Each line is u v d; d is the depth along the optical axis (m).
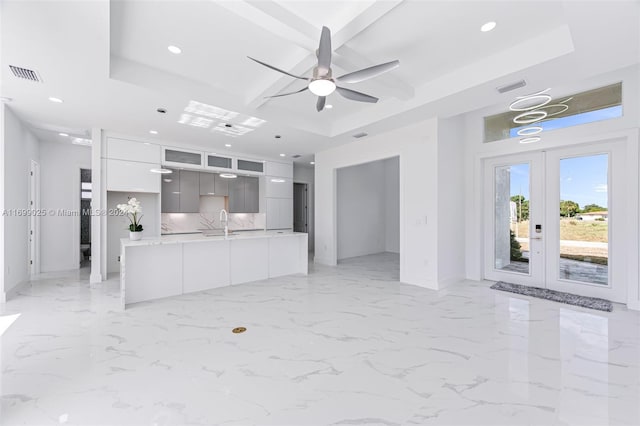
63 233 6.06
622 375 2.13
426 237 4.64
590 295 3.91
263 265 5.27
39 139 5.65
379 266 6.57
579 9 2.08
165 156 5.64
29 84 3.18
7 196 4.01
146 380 2.09
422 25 2.61
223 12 2.39
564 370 2.21
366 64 3.11
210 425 1.66
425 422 1.68
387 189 9.09
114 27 2.57
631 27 2.24
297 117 4.88
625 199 3.61
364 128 4.92
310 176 8.97
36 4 1.92
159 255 4.11
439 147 4.49
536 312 3.43
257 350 2.55
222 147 6.23
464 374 2.17
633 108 3.46
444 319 3.26
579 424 1.65
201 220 6.92
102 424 1.66
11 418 1.70
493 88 3.36
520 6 2.37
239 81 3.64
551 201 4.27
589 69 2.92
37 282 4.98
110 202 5.61
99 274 4.95
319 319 3.28
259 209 7.50
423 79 3.70
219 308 3.66
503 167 4.80
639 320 3.13
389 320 3.24
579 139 3.85
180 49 2.95
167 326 3.08
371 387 2.02
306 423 1.68
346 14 2.40
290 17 2.37
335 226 6.62
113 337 2.80
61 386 2.01
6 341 2.71
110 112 4.09
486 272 5.01
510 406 1.81
